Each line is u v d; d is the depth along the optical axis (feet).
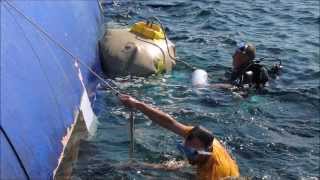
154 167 13.98
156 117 13.15
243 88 19.11
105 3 29.86
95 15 20.83
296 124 17.13
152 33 20.53
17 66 12.03
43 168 11.47
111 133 15.69
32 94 12.13
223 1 31.55
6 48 11.93
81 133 14.57
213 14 28.81
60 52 14.84
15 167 10.47
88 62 17.31
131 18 27.91
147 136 15.64
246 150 15.43
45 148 11.84
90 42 18.54
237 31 26.45
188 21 27.78
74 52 16.14
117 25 26.61
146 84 19.11
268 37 25.85
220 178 12.34
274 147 15.64
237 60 19.52
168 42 21.11
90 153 14.47
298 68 21.80
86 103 15.49
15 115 11.14
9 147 10.53
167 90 18.86
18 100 11.47
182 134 12.80
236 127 16.70
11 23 12.64
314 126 17.06
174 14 28.84
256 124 16.97
